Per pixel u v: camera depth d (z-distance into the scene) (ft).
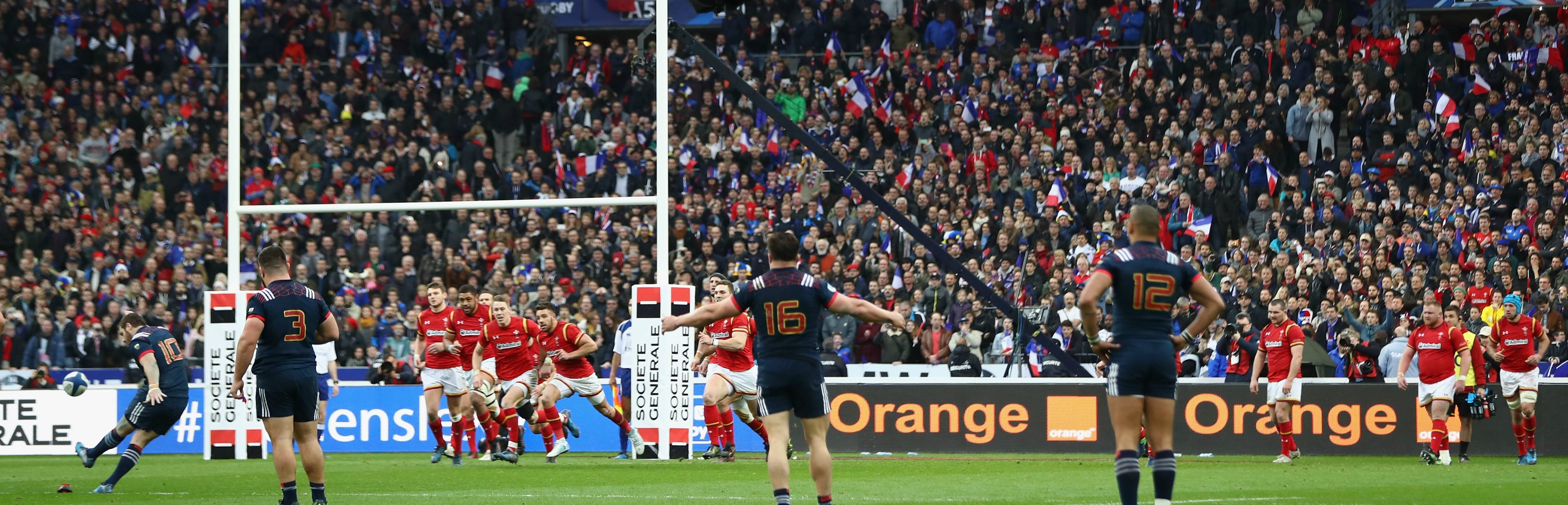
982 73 291.79
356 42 308.40
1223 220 249.34
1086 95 280.31
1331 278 223.10
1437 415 167.94
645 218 280.92
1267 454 186.29
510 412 174.60
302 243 272.72
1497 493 123.34
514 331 169.68
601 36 338.34
